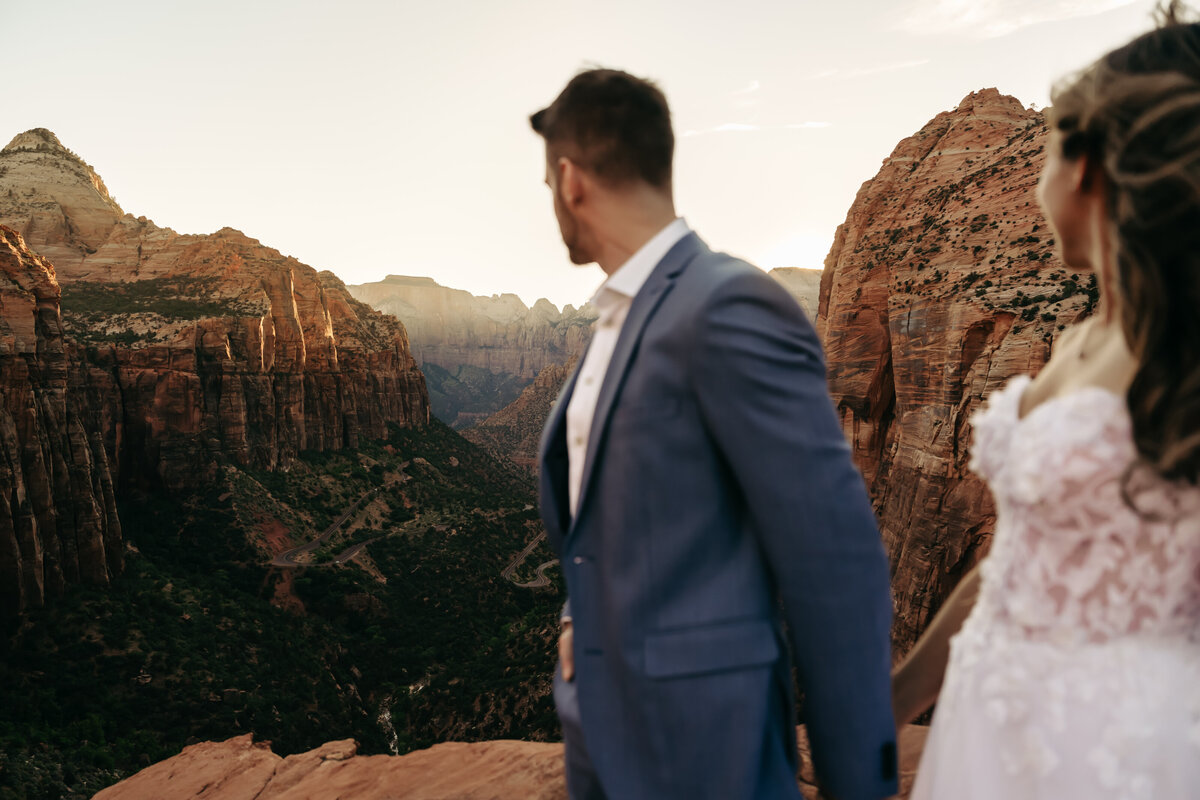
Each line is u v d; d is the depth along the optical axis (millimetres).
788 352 1321
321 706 57750
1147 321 1062
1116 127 1102
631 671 1397
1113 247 1131
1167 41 1138
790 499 1276
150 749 44656
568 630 1821
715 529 1408
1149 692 1156
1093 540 1168
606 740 1453
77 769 40094
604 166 1562
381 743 55594
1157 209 1030
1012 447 1294
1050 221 1326
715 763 1342
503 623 82438
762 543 1368
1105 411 1153
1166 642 1175
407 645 75875
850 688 1309
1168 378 1041
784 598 1355
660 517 1404
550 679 47000
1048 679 1224
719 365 1318
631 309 1525
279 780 4680
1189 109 1025
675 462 1397
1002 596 1330
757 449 1291
